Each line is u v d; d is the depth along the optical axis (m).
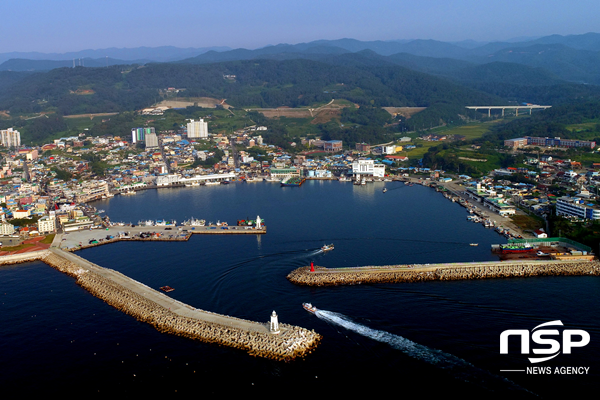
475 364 173.62
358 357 179.75
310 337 191.38
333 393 161.12
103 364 182.25
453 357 178.12
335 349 185.12
